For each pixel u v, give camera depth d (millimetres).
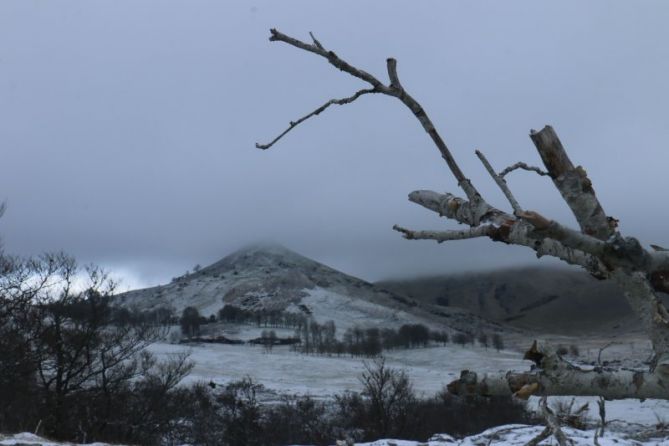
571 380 1454
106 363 25531
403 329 190500
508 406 25203
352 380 112375
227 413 31359
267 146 1826
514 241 1567
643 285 1450
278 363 138250
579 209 1527
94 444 12727
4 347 21922
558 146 1559
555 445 10359
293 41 1748
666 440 10195
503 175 1672
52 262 24406
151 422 25312
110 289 25516
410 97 1764
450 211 1725
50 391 23469
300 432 31391
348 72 1762
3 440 11078
